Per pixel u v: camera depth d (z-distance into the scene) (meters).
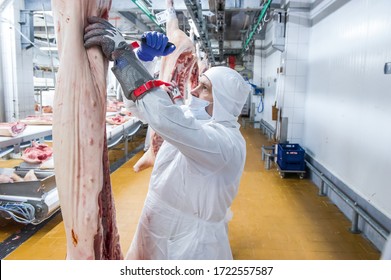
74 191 1.02
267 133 9.70
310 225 3.52
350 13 3.76
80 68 0.98
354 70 3.60
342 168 3.90
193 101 1.54
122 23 6.95
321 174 4.43
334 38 4.29
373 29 3.15
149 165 2.61
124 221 3.55
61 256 2.83
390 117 2.79
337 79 4.14
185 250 1.42
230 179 1.39
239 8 5.13
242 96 1.47
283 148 5.36
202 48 7.65
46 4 6.36
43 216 3.11
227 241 1.55
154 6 5.05
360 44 3.46
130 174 5.38
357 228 3.36
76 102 0.99
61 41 1.01
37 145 4.20
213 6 4.38
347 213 3.75
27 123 4.29
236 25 8.91
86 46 0.99
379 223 2.94
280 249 3.00
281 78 6.03
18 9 6.31
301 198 4.35
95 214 1.02
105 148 1.15
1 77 6.48
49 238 3.16
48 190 3.23
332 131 4.29
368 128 3.21
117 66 1.02
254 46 11.62
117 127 5.54
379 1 3.04
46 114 5.84
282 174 5.25
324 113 4.67
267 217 3.72
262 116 11.25
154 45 1.28
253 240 3.17
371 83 3.17
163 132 1.07
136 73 1.01
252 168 5.86
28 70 6.80
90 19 1.00
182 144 1.12
